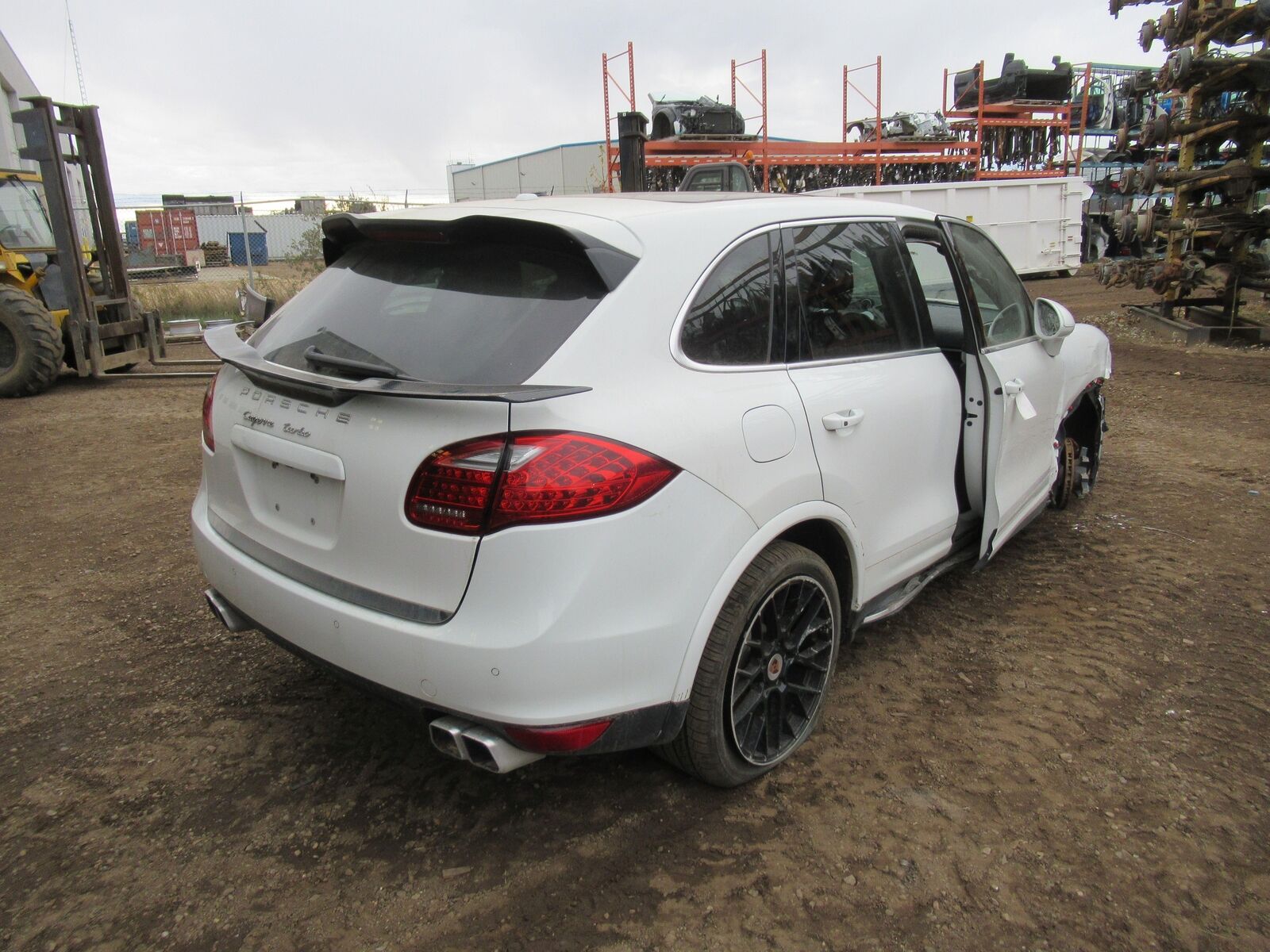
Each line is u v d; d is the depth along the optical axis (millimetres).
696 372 2385
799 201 2961
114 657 3555
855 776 2762
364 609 2229
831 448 2715
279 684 3346
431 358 2256
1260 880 2330
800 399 2631
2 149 17578
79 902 2260
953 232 3674
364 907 2244
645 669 2188
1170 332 12008
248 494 2631
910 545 3195
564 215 2453
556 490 2014
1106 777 2754
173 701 3221
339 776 2785
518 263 2395
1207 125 11172
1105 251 25766
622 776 2773
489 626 2043
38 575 4395
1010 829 2520
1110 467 6141
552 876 2346
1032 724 3043
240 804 2652
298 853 2443
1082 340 4965
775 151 17750
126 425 7953
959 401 3441
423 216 2564
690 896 2273
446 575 2082
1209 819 2561
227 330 2969
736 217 2652
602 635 2094
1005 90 22016
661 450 2178
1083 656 3520
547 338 2199
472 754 2166
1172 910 2230
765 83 17312
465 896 2277
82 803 2650
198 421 8102
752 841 2473
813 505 2637
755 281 2633
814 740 2953
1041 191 20344
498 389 2072
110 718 3111
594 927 2172
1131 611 3914
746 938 2141
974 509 3719
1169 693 3242
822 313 2859
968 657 3525
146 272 18734
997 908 2232
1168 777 2748
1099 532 4875
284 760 2871
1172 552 4570
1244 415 7672
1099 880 2328
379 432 2182
